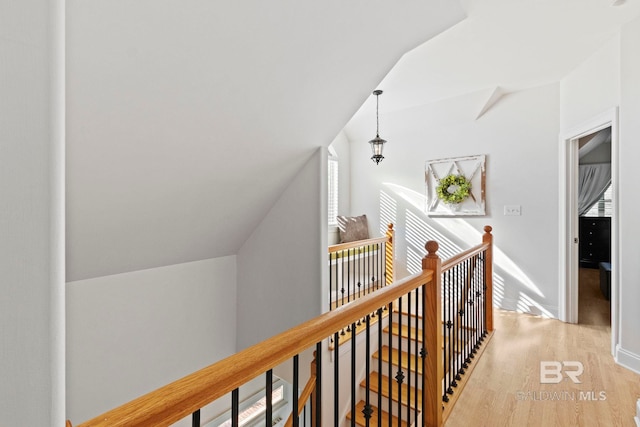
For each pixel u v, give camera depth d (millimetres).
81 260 1981
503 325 3367
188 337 2762
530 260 3730
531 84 3643
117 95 1276
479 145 4078
